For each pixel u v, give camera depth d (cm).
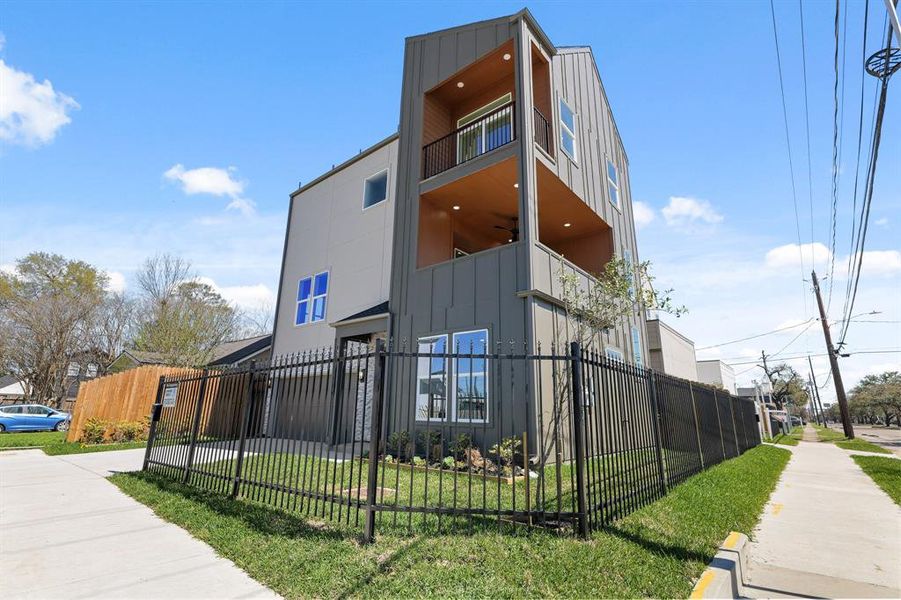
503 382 845
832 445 1911
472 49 1147
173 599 296
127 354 2539
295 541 381
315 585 303
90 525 464
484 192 1132
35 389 2748
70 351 2823
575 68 1345
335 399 460
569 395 485
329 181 1619
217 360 2170
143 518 489
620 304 938
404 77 1291
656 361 1920
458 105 1293
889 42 496
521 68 1023
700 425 835
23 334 2688
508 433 808
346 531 400
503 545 363
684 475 685
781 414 3359
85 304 2852
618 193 1522
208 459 639
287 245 1728
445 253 1198
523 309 857
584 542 374
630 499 480
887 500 677
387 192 1373
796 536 482
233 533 412
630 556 352
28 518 491
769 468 991
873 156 626
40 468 834
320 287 1519
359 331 1202
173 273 2620
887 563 401
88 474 766
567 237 1459
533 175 951
